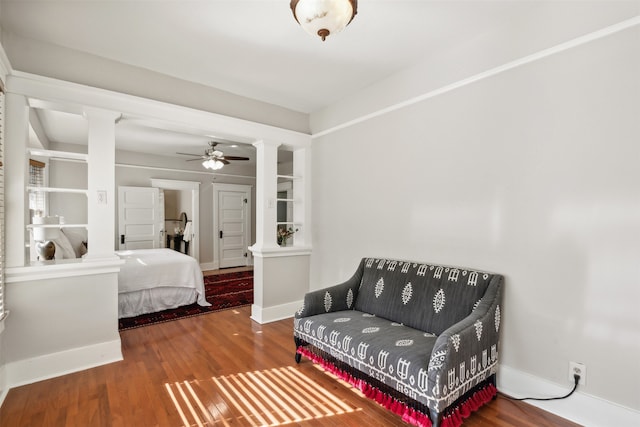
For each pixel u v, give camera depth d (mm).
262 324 3670
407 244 2994
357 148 3521
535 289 2154
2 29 2330
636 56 1770
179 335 3311
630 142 1791
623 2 1804
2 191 2191
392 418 1987
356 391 2281
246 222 8031
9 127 2324
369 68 3000
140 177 6520
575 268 1982
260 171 3848
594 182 1914
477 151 2475
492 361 2133
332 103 3846
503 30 2312
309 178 4172
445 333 1819
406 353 1927
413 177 2945
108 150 2756
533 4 2121
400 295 2654
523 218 2217
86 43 2562
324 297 2799
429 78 2812
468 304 2277
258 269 3783
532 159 2172
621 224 1818
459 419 1847
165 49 2662
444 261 2693
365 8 2141
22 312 2361
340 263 3729
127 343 3090
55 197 5602
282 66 2961
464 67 2559
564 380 2020
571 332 1996
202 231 7344
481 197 2447
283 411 2047
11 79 2328
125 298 3889
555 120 2068
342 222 3707
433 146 2781
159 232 6707
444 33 2438
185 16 2236
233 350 2947
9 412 2008
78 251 5043
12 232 2334
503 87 2322
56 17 2232
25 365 2357
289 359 2771
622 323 1812
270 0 2072
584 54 1948
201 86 3322
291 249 3922
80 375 2469
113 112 2777
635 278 1772
